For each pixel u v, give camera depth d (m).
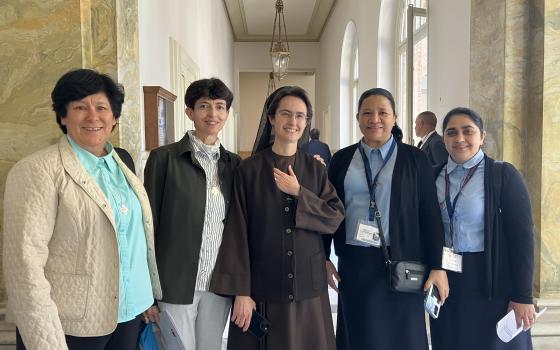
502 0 3.05
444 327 2.27
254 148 2.22
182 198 2.05
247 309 1.93
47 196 1.46
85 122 1.55
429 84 4.76
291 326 1.91
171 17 4.59
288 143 2.01
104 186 1.63
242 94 18.64
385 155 2.20
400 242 2.11
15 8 2.62
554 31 2.90
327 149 6.45
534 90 3.01
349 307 2.20
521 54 3.04
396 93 6.97
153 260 1.88
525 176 3.10
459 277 2.21
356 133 10.25
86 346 1.57
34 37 2.63
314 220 1.93
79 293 1.52
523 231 2.14
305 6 11.59
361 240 2.12
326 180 2.07
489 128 3.23
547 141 2.95
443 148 3.99
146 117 3.43
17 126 2.65
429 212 2.14
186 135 2.17
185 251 2.03
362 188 2.20
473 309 2.20
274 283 1.92
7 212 1.44
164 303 2.03
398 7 6.83
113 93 1.62
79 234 1.51
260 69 14.84
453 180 2.29
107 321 1.56
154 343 2.02
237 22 12.88
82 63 2.65
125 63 2.86
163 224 2.05
